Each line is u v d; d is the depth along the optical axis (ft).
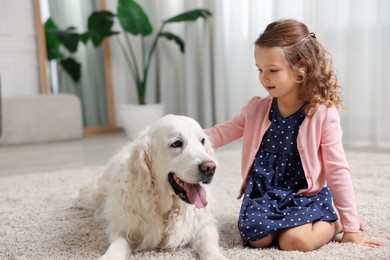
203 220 4.89
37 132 13.61
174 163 4.50
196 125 4.86
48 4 14.62
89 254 4.52
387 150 9.95
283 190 4.81
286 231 4.42
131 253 4.58
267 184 4.91
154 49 15.30
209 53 13.80
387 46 9.77
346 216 4.53
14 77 14.40
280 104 5.00
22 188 7.58
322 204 4.71
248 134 5.22
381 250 4.21
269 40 4.59
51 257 4.47
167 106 15.44
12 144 13.29
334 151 4.69
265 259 4.14
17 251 4.64
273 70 4.60
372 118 10.58
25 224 5.58
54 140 13.92
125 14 13.50
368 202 5.97
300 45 4.64
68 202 6.59
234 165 9.03
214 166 4.37
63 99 14.03
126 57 14.70
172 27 15.16
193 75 14.26
